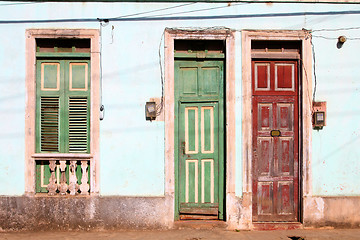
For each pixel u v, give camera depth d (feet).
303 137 19.01
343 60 19.16
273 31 19.03
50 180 18.84
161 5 19.01
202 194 19.30
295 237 17.67
